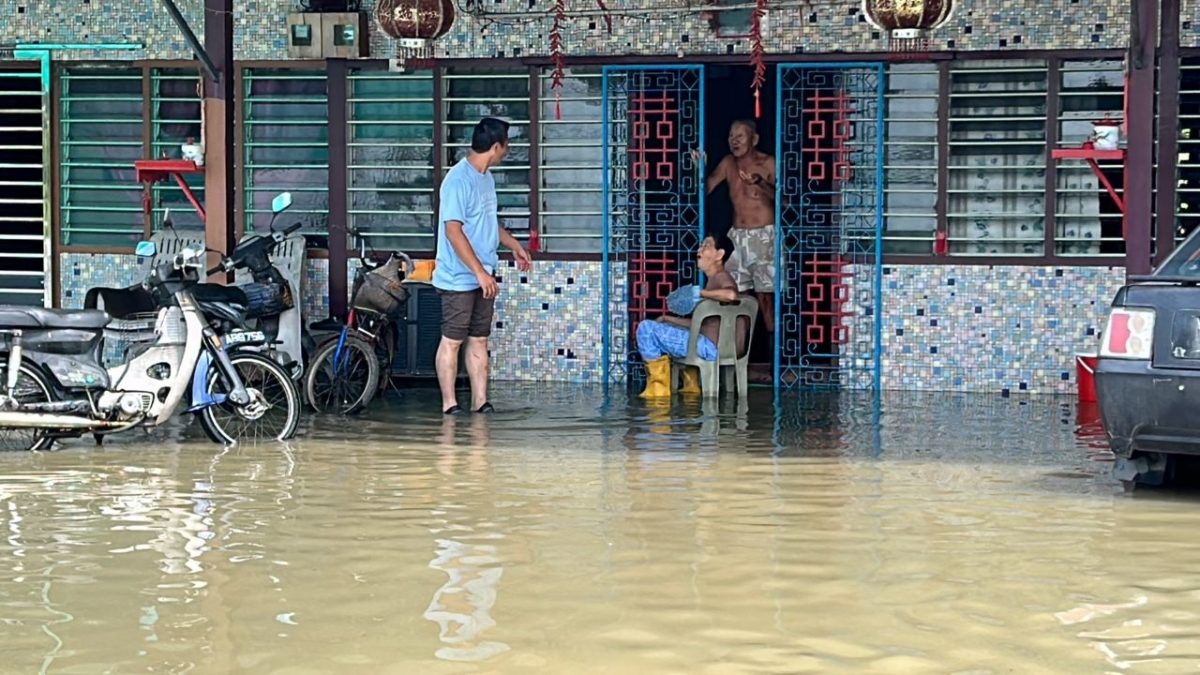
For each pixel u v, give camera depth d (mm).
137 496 8781
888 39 13312
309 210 14273
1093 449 10344
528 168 13977
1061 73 13180
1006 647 5863
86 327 10445
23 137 14695
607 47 13719
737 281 13914
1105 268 13203
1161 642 5914
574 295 13945
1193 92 12930
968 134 13391
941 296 13461
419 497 8703
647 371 13242
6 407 10203
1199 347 8336
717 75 14578
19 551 7414
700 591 6672
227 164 12883
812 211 13617
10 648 5875
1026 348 13352
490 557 7285
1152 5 11680
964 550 7395
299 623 6203
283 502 8586
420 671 5602
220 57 12789
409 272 12539
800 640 5965
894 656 5762
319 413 12133
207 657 5770
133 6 14273
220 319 10969
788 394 13250
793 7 13242
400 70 13984
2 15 14453
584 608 6406
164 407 10492
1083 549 7418
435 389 13570
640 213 13828
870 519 8094
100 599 6562
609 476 9344
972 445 10508
